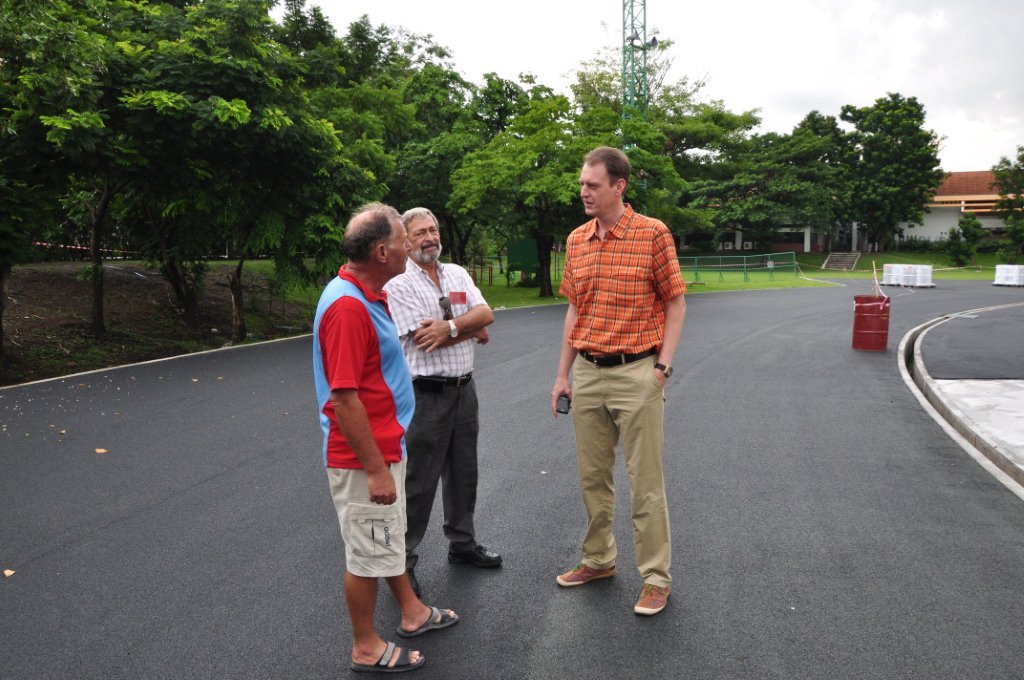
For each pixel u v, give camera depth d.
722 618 3.32
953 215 68.69
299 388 8.78
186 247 15.58
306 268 14.62
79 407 7.74
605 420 3.56
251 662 2.99
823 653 3.02
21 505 4.81
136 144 11.59
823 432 6.80
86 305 14.58
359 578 2.85
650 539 3.41
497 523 4.53
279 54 13.44
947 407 7.54
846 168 61.97
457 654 3.04
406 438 3.58
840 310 19.92
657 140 27.09
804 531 4.37
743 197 57.56
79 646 3.11
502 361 10.84
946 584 3.65
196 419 7.20
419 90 30.59
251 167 13.53
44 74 9.77
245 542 4.22
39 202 10.35
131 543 4.21
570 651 3.05
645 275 3.37
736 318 17.81
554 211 24.59
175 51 12.00
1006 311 19.30
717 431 6.84
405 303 3.55
